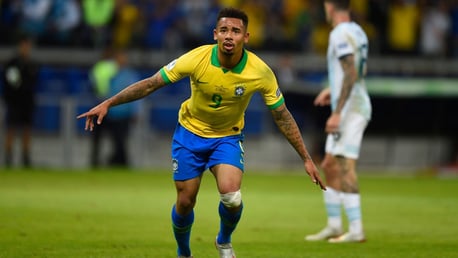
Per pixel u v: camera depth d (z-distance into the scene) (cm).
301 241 3394
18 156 7938
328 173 3500
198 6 8744
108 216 4128
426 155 7950
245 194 5559
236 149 2570
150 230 3616
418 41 8906
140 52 8650
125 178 6581
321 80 8544
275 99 2572
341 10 3462
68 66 8606
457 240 3459
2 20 8819
